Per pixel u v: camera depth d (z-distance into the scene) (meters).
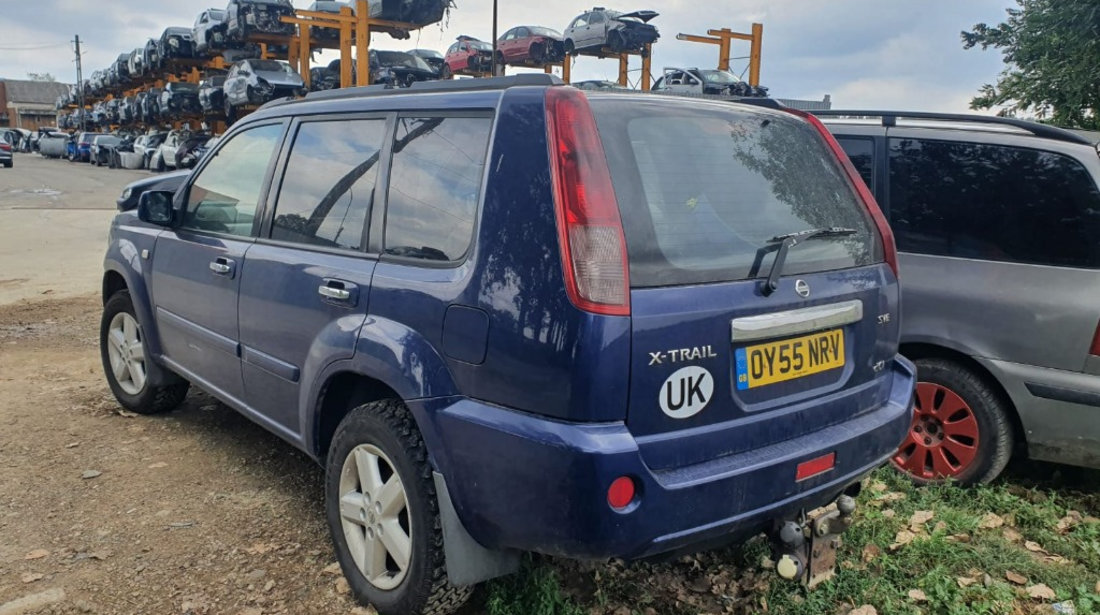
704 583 3.15
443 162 2.72
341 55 24.80
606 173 2.30
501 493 2.36
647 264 2.29
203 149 27.41
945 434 4.07
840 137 4.46
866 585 3.14
